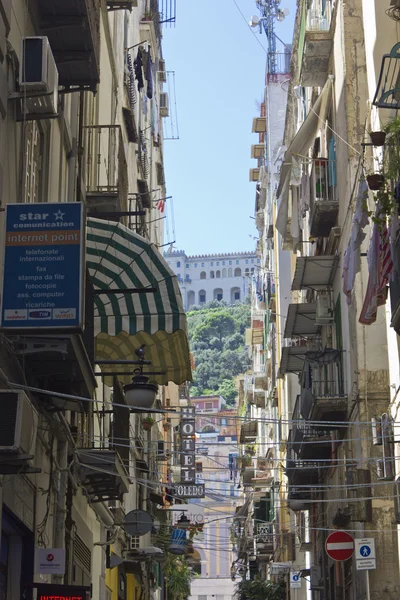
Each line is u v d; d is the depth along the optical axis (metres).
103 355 19.44
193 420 39.91
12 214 11.23
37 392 13.48
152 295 16.97
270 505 54.41
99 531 24.61
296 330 30.16
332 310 25.94
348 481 20.50
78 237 11.15
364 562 18.09
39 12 13.85
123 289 16.80
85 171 21.53
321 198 25.05
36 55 11.73
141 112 41.84
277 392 52.19
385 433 18.66
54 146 15.92
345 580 23.83
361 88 22.83
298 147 26.75
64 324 10.88
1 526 11.84
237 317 190.50
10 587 13.72
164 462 48.97
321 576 29.09
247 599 52.66
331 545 19.86
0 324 10.88
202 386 172.25
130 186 35.50
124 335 18.61
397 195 14.15
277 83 57.59
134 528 26.53
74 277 11.02
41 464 15.15
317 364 24.38
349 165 22.44
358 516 19.88
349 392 22.50
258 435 67.12
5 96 11.52
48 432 15.44
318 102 25.47
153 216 55.47
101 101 25.48
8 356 11.65
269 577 60.47
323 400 22.84
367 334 21.36
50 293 10.97
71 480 17.70
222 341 186.12
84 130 21.27
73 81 15.20
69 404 14.29
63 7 13.75
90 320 15.60
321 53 25.64
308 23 27.38
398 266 14.77
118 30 30.58
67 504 17.52
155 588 47.19
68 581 17.42
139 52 33.62
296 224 28.36
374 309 15.61
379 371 21.16
